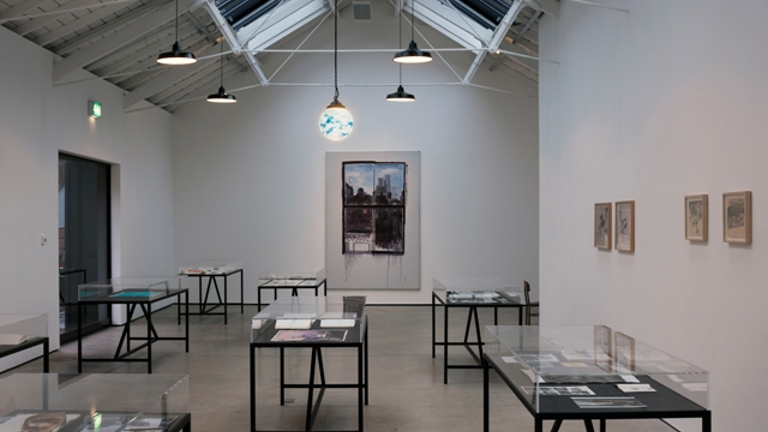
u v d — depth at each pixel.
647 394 3.33
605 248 7.04
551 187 9.38
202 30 10.77
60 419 2.88
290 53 14.11
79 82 9.91
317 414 6.09
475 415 6.05
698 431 5.09
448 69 14.12
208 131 14.23
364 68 14.15
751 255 4.36
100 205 11.17
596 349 3.85
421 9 12.80
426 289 14.14
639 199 6.21
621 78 6.64
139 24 9.08
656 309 5.84
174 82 11.82
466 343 7.95
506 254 14.05
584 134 7.84
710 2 4.88
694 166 5.14
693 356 5.16
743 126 4.45
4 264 7.80
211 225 14.23
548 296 9.51
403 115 14.12
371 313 13.00
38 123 8.67
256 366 8.20
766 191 4.19
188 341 9.23
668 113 5.58
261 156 14.20
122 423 2.82
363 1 14.09
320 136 14.17
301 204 14.17
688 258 5.24
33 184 8.52
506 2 10.12
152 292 7.77
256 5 11.01
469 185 14.10
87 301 7.64
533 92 14.01
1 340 5.19
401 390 6.98
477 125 14.11
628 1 6.44
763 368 4.22
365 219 14.16
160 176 13.53
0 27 7.76
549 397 3.30
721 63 4.73
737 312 4.53
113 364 8.28
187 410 3.32
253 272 14.21
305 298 6.37
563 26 8.72
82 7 7.50
